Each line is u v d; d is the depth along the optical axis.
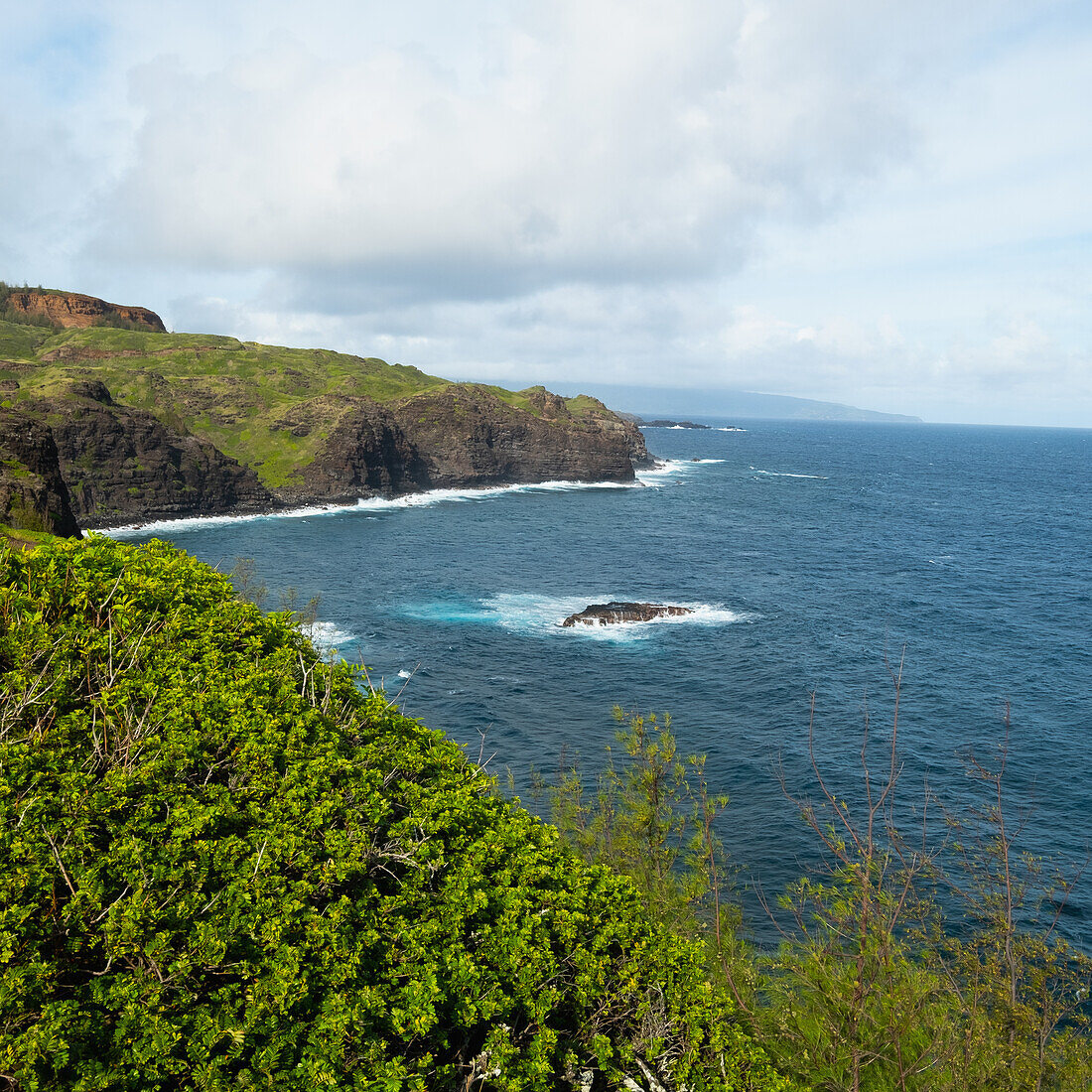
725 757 40.28
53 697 12.50
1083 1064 10.73
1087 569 93.19
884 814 34.06
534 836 14.43
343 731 15.16
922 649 59.94
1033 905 25.27
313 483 136.38
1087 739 43.16
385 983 9.86
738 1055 10.77
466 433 163.88
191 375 171.12
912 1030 11.80
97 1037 8.16
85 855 9.94
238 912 9.70
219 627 16.78
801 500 157.75
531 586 80.38
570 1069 10.60
